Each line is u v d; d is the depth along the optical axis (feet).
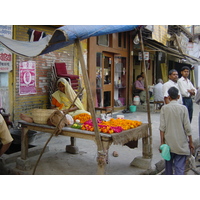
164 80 48.98
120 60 35.12
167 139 11.14
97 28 10.89
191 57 39.19
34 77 20.68
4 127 11.50
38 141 19.35
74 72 25.31
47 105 22.09
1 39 14.20
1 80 18.17
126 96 36.09
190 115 19.17
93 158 15.71
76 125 12.27
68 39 9.79
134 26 12.78
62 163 14.69
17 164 13.60
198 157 17.47
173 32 41.16
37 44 15.88
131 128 12.46
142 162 13.92
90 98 10.52
